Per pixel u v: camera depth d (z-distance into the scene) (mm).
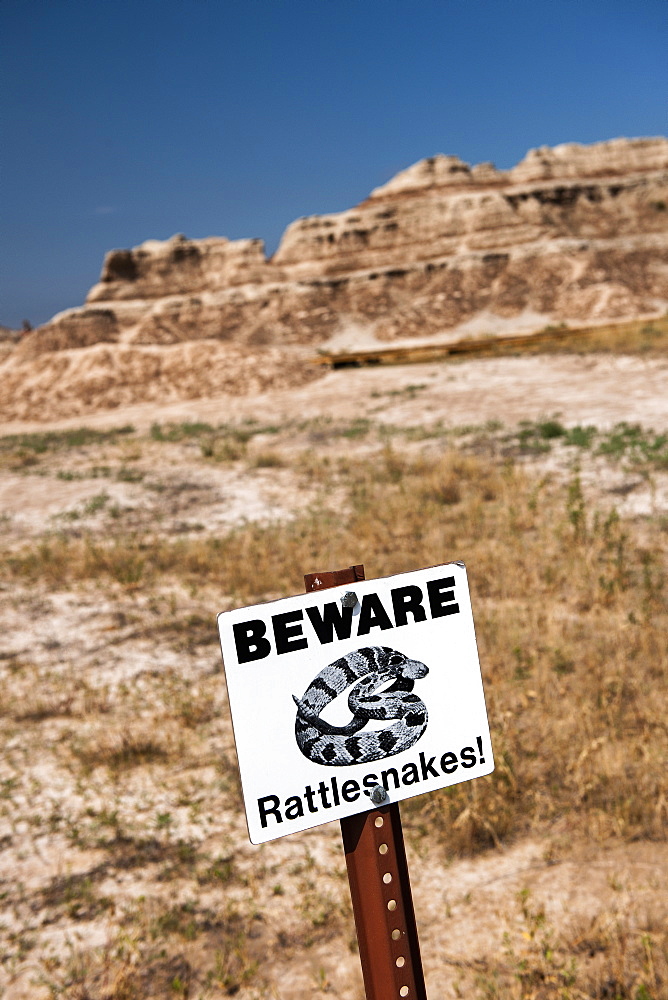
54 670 8289
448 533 11211
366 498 13656
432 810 5340
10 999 4074
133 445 22516
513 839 4988
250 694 1848
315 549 11320
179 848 5227
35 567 11742
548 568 9305
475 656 2059
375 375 32312
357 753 1933
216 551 11734
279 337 64938
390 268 70000
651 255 70438
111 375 42562
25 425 40188
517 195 74562
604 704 5988
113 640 8977
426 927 4316
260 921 4512
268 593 10109
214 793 5859
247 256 73000
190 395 38344
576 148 82938
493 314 65000
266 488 15789
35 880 4996
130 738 6566
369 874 1967
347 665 1929
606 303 62125
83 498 16172
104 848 5273
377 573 9859
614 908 4176
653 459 13398
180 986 3949
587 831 4906
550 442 15859
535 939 4035
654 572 8969
